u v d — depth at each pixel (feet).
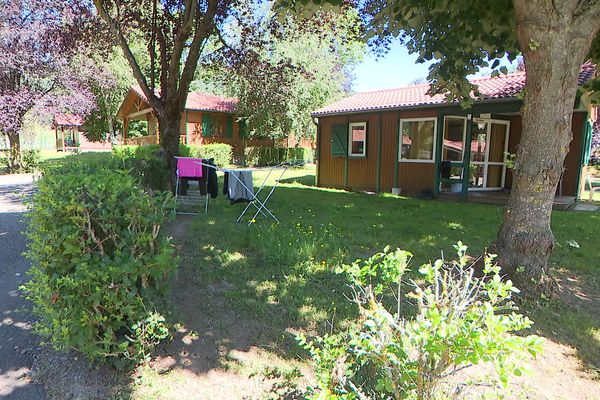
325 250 16.25
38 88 48.21
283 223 20.95
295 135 75.72
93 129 105.40
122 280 7.98
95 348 7.94
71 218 7.80
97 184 8.75
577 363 9.12
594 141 59.21
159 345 9.24
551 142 12.14
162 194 9.50
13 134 51.60
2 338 9.64
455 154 36.09
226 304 11.51
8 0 42.39
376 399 6.24
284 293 12.23
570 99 12.01
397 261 6.23
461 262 6.39
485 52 18.29
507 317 4.58
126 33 30.71
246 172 21.95
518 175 12.76
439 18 16.80
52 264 7.93
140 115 81.20
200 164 23.45
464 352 4.36
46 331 8.19
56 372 8.37
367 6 22.50
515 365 4.58
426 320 4.87
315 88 70.85
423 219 24.26
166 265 8.51
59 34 31.35
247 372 8.53
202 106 73.26
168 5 28.07
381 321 5.50
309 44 64.95
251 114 68.18
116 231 8.13
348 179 42.52
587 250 17.87
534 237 12.45
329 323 10.48
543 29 11.54
